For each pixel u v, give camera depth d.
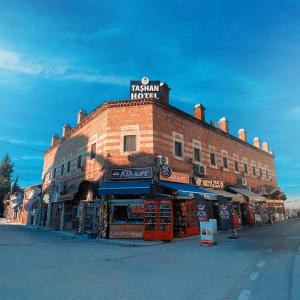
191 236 18.12
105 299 5.26
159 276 7.15
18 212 46.25
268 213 31.58
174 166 20.00
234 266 8.37
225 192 24.03
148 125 19.08
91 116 22.36
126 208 17.48
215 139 25.94
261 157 35.59
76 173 24.14
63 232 22.77
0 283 6.39
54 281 6.60
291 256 9.83
